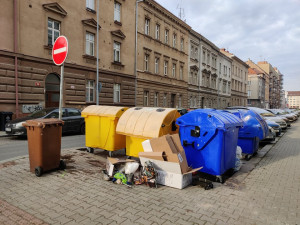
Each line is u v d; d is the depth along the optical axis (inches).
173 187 179.9
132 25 904.3
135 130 218.1
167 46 1126.4
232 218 135.0
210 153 197.5
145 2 968.3
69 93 668.7
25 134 422.3
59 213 135.7
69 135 495.5
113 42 823.1
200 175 211.0
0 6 513.3
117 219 129.9
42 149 196.2
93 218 130.6
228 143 205.8
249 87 3206.2
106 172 198.7
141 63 954.7
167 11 1105.4
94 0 749.3
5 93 524.1
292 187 190.2
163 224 125.8
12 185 176.9
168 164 179.3
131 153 228.2
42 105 596.1
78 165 229.5
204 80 1553.9
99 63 765.9
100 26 762.8
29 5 563.5
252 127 289.1
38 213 135.3
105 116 256.8
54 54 219.3
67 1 654.5
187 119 207.2
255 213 142.2
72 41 672.4
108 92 805.2
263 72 3484.3
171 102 1197.1
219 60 1825.8
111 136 255.0
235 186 189.3
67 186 176.6
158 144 185.5
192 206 148.8
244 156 293.6
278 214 141.6
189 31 1333.7
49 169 203.9
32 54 572.7
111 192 167.3
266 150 353.4
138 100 943.7
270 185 194.4
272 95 4424.2
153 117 217.3
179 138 194.9
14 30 534.9
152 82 1014.4
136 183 183.0
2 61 517.7
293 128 777.6
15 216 131.2
